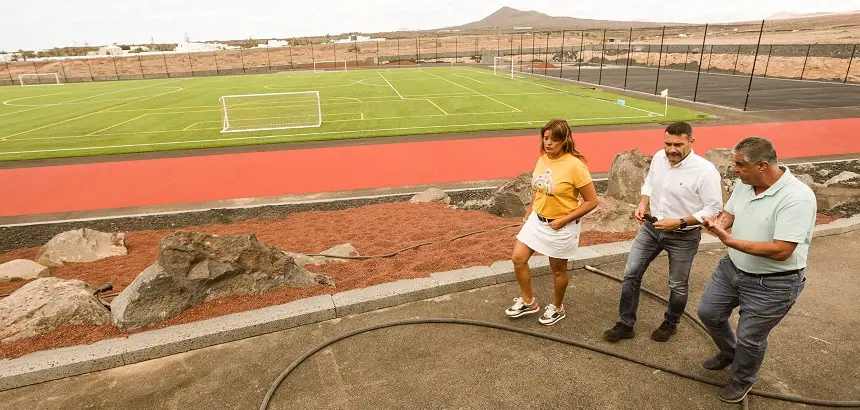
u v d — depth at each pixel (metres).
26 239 8.38
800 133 15.30
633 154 8.24
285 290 4.95
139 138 16.67
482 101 24.19
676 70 44.84
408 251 6.27
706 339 4.23
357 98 26.53
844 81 29.88
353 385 3.70
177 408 3.51
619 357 3.97
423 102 24.30
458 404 3.47
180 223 8.91
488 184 10.95
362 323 4.59
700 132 15.88
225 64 74.62
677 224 3.55
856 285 5.16
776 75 37.56
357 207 9.52
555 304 4.45
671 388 3.61
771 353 4.00
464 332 4.39
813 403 3.40
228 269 4.76
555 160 3.95
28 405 3.56
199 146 15.08
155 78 51.22
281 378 3.75
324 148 14.76
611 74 40.91
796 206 2.84
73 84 44.56
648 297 5.00
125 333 4.24
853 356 3.94
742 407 3.37
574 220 3.99
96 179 11.94
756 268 3.07
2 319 4.20
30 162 13.65
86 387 3.75
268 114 21.55
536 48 93.69
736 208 3.28
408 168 12.44
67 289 4.51
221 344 4.29
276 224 8.52
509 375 3.78
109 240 7.28
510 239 6.44
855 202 7.74
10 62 80.44
